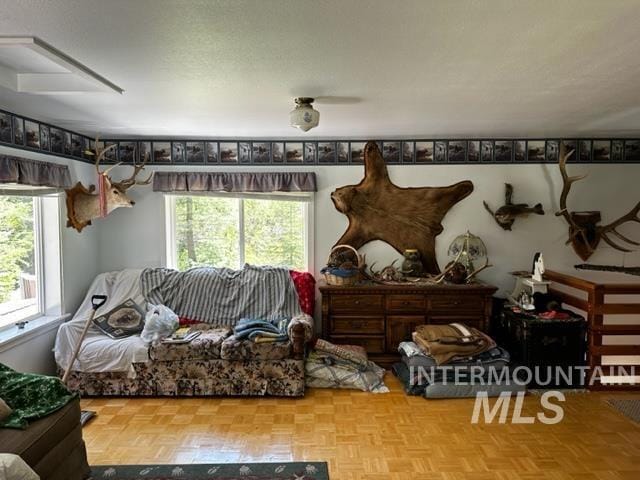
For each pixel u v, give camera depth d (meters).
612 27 1.77
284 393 3.55
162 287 4.20
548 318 3.78
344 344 4.16
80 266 4.18
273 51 2.01
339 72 2.32
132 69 2.25
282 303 4.17
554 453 2.74
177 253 4.65
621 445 2.83
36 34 1.81
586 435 2.96
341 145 4.55
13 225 3.45
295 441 2.88
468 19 1.69
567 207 4.55
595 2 1.55
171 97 2.81
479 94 2.77
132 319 3.87
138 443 2.86
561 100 2.94
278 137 4.44
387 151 4.53
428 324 4.14
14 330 3.36
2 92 2.62
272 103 2.98
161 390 3.55
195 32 1.80
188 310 4.15
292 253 4.66
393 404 3.45
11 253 3.42
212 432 3.00
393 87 2.61
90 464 2.62
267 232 4.67
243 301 4.18
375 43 1.92
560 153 4.23
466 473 2.52
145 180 4.46
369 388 3.69
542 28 1.77
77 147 4.16
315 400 3.52
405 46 1.96
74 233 4.07
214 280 4.27
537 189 4.54
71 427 2.31
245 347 3.54
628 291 3.68
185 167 4.55
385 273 4.39
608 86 2.61
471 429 3.04
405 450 2.77
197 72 2.31
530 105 3.08
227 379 3.56
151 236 4.58
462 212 4.57
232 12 1.62
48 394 2.33
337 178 4.57
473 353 3.67
